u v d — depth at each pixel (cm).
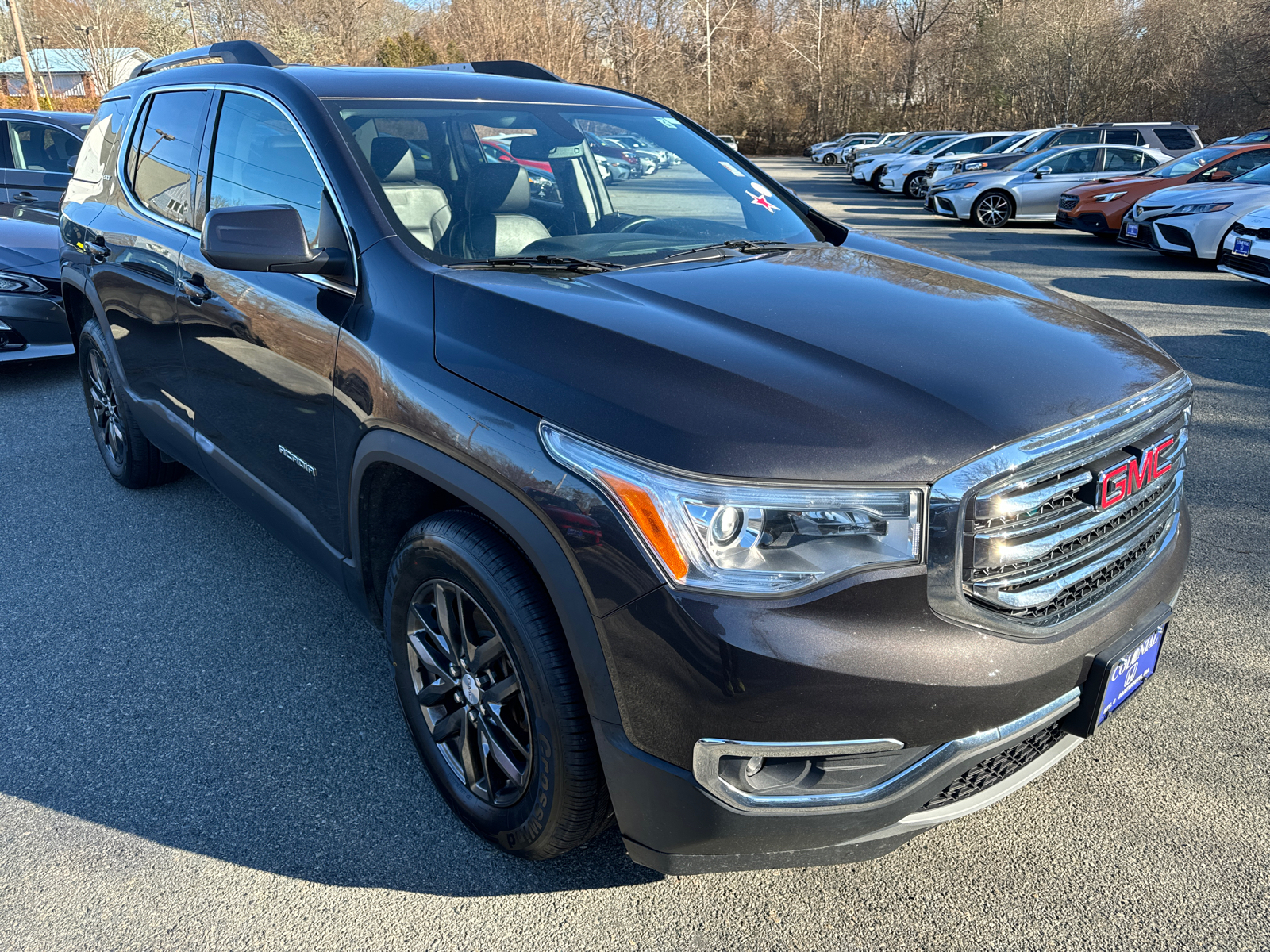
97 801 235
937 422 167
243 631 314
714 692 157
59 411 562
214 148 305
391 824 227
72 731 262
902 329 201
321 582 348
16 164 898
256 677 289
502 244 252
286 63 306
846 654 156
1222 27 3011
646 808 172
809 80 5056
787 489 157
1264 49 2903
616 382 175
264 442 274
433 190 253
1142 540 200
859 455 160
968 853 217
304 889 207
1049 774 243
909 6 4884
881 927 196
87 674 290
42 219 795
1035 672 171
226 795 237
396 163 254
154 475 422
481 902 204
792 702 156
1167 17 3219
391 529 235
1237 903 200
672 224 287
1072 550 180
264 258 226
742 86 5206
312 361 238
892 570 160
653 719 165
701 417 164
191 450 332
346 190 243
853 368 181
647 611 161
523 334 193
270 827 226
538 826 193
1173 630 310
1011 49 3675
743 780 163
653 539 159
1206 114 3086
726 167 329
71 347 627
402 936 195
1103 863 212
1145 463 190
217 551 372
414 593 215
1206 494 424
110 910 202
